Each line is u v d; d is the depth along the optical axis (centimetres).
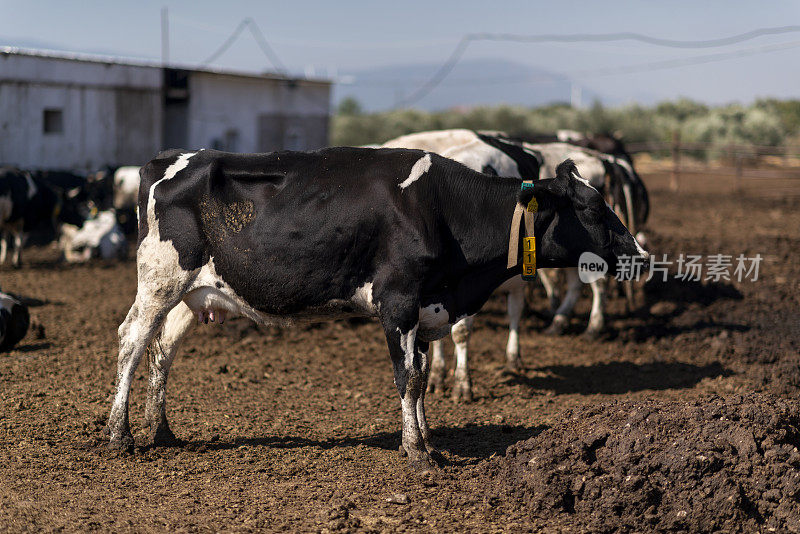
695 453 464
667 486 458
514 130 4831
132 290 1227
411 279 519
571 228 543
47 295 1162
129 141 2223
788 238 1634
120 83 2183
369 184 526
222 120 2522
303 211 526
